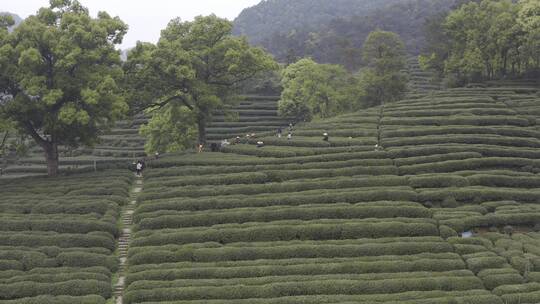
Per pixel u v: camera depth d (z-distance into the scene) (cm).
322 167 5316
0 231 4156
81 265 3706
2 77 5103
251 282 3306
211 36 6650
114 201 4797
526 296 3059
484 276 3350
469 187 4831
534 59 8794
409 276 3356
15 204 4600
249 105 11188
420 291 3194
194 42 6638
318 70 8881
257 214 4253
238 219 4244
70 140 5541
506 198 4750
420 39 16488
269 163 5516
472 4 9050
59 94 4919
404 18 18500
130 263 3681
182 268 3506
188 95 6831
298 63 10044
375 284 3238
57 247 3862
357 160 5353
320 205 4394
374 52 9219
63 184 5138
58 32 5153
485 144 5919
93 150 9450
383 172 5153
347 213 4266
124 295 3228
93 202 4616
